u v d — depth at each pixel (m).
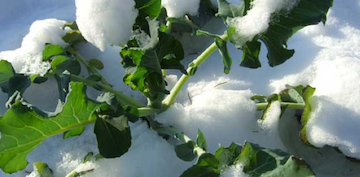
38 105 1.30
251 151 1.07
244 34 1.13
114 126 1.10
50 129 1.08
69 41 1.37
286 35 1.14
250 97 1.26
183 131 1.21
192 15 1.35
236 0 1.50
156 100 1.19
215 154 1.07
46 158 1.19
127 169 1.15
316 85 1.25
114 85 1.35
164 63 1.17
